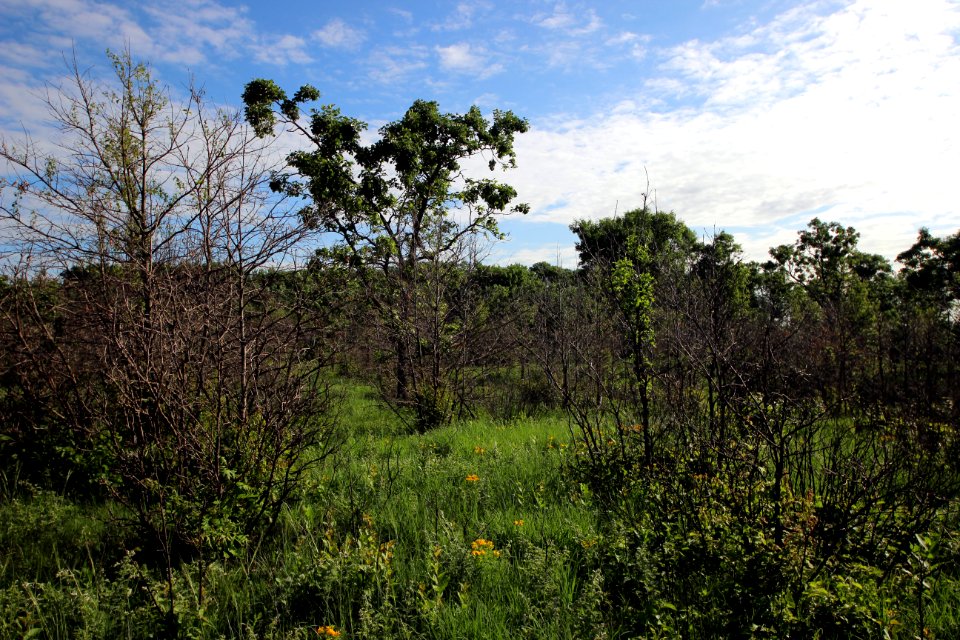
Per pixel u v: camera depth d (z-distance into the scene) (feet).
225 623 11.96
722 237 18.48
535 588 12.21
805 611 10.21
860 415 18.13
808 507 12.29
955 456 15.14
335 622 11.59
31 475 20.29
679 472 14.89
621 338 21.11
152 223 18.38
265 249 17.49
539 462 22.24
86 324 17.40
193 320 16.11
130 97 18.66
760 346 16.24
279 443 16.30
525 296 45.83
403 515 17.12
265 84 53.52
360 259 47.16
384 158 57.00
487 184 61.57
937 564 11.73
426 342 41.32
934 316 34.04
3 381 20.59
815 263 120.78
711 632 10.52
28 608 11.64
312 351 19.15
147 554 14.74
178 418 14.73
